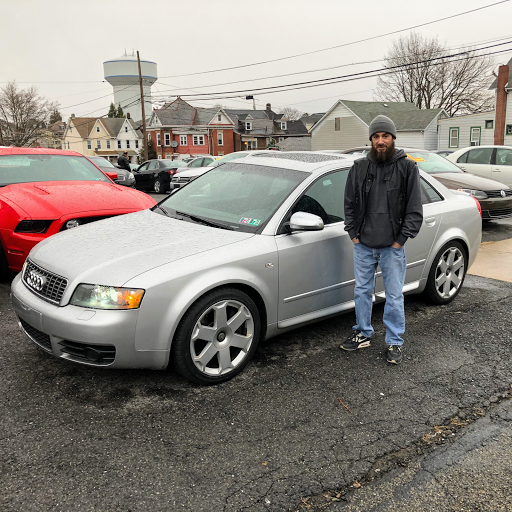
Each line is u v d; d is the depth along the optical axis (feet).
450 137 120.16
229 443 8.33
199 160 63.57
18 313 10.43
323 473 7.65
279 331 11.56
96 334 8.95
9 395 9.65
